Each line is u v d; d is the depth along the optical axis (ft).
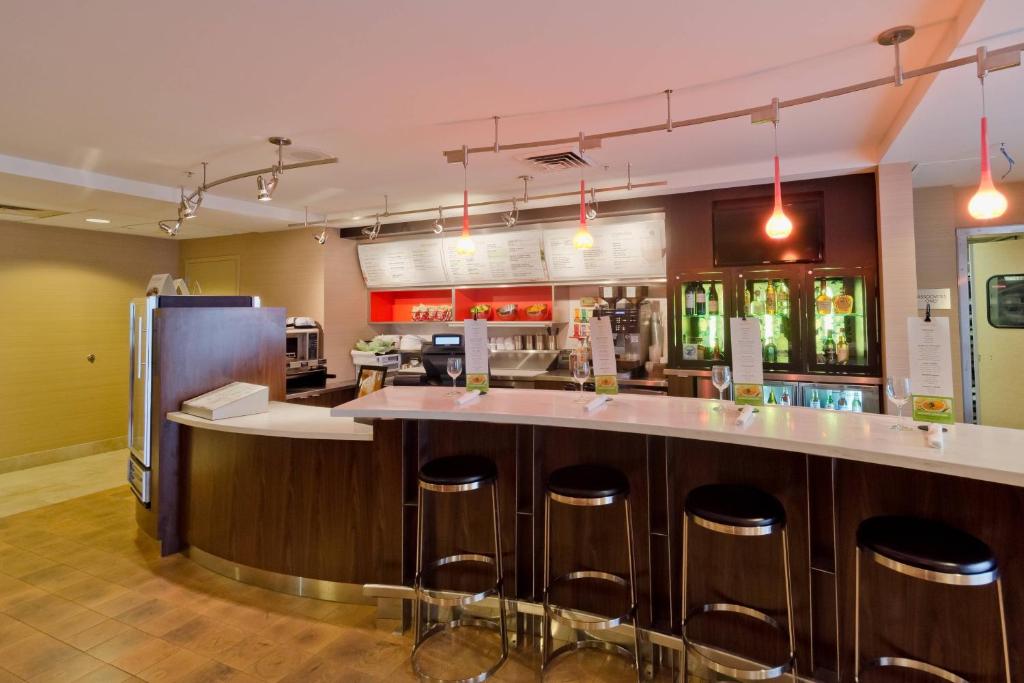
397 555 8.86
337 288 19.79
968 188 14.16
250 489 10.16
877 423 6.94
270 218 17.47
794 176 13.12
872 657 6.57
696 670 7.51
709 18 6.86
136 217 17.38
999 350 15.61
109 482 16.70
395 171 13.48
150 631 8.63
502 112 9.79
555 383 16.88
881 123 10.66
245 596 9.73
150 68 8.07
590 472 7.66
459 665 7.81
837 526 6.61
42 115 9.80
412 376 19.43
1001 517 5.95
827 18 6.88
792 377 13.53
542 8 6.60
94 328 20.27
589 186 15.02
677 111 9.82
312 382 17.95
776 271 13.74
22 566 10.91
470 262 18.49
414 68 8.11
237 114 9.79
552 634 8.41
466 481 7.68
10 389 18.06
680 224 14.87
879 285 12.72
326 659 7.93
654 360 16.87
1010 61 6.29
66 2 6.38
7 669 7.70
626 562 8.07
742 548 7.37
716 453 7.55
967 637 6.11
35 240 18.70
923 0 6.49
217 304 12.64
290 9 6.57
